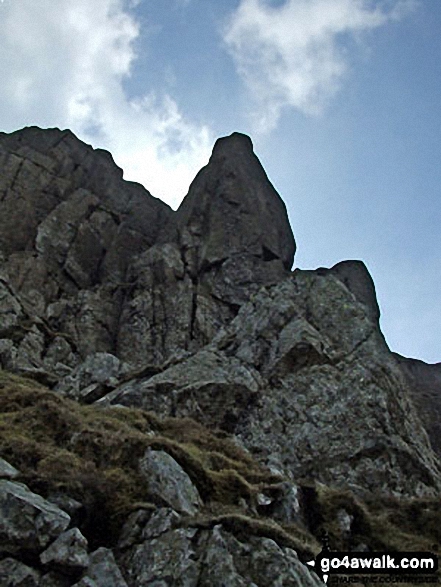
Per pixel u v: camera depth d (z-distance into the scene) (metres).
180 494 18.94
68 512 16.67
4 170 64.75
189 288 56.06
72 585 14.84
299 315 44.44
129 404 35.53
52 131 76.94
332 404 37.22
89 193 68.00
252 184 70.31
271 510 22.52
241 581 15.38
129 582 15.49
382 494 31.39
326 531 22.48
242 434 35.47
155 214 72.50
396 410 38.44
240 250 61.12
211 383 37.19
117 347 50.88
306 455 34.09
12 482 16.98
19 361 39.56
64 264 58.03
